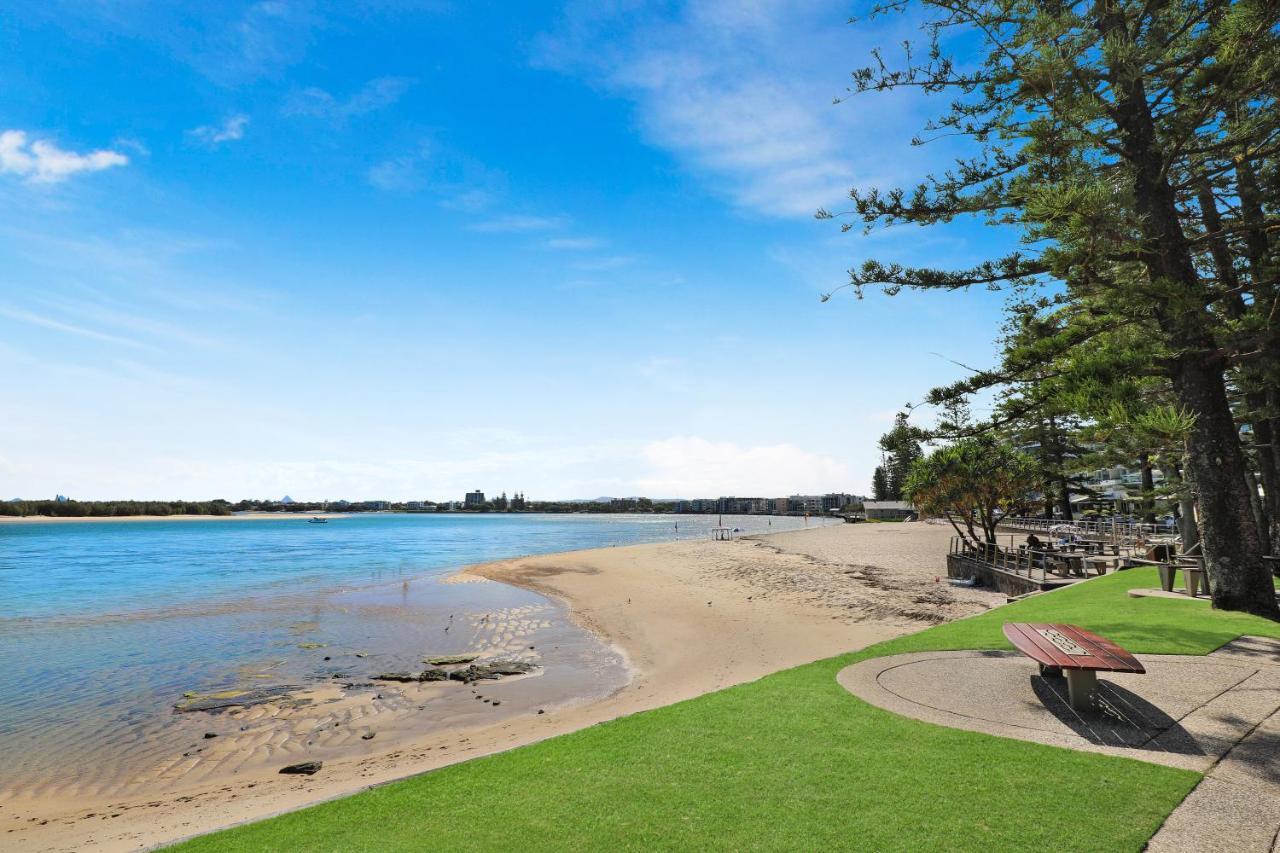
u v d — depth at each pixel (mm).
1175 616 11430
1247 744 5914
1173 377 11500
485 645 17828
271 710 12164
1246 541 11352
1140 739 6160
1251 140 11781
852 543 50500
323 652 17109
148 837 6820
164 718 11750
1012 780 5246
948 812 4703
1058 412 10320
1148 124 11141
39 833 7188
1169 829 4395
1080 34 10312
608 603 24609
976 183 11641
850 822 4590
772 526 131375
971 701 7535
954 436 12227
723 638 17188
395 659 16312
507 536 92750
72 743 10531
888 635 16281
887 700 7652
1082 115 10000
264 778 8922
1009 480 26344
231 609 24281
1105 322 11078
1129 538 27031
